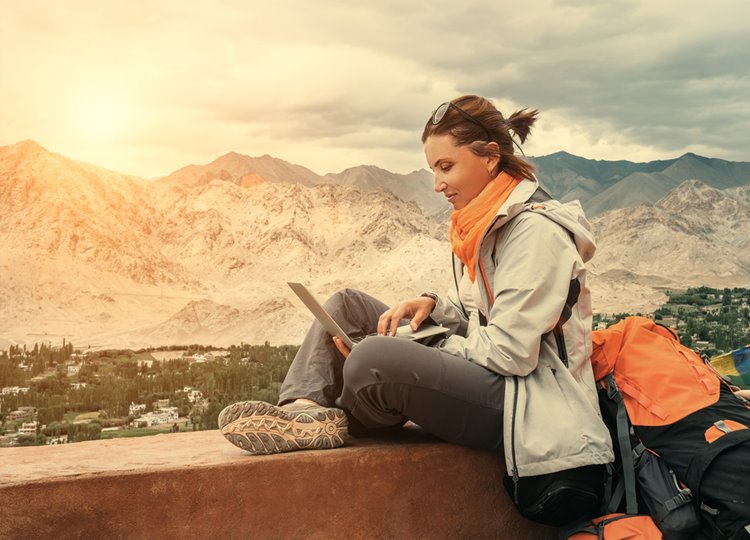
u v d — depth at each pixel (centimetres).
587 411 208
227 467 206
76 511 190
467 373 212
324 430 222
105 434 8606
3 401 10919
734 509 181
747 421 196
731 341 8038
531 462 202
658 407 203
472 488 236
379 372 209
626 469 204
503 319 211
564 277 211
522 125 239
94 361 15288
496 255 227
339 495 219
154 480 198
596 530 204
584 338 220
